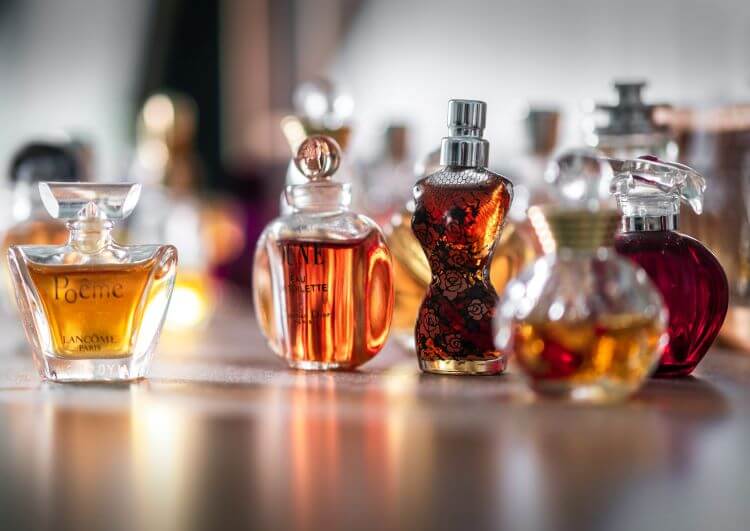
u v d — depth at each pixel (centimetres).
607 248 35
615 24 72
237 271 92
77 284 39
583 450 30
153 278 39
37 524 29
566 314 34
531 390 36
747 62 63
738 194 47
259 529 28
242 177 107
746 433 31
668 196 40
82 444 31
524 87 81
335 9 102
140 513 28
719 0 65
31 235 51
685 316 39
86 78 130
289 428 32
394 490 29
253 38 111
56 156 51
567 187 43
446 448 30
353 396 36
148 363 40
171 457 30
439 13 90
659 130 46
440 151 41
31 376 41
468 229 40
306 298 41
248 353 49
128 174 80
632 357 34
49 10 132
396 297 46
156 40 124
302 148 41
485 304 40
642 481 29
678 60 67
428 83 91
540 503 28
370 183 59
